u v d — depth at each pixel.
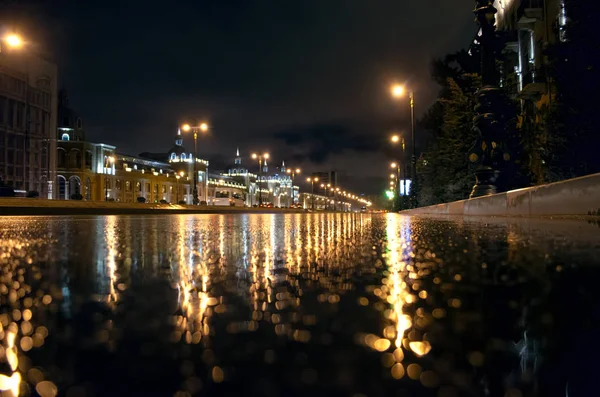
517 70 29.33
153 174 155.88
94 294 2.33
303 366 1.24
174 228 9.48
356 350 1.36
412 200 37.41
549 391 1.06
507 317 1.74
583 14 15.24
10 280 2.76
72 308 1.99
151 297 2.25
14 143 93.00
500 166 14.88
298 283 2.67
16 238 6.27
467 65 25.44
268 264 3.54
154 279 2.82
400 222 12.74
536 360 1.25
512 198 12.16
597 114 14.83
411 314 1.82
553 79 16.20
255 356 1.32
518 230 6.67
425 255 3.93
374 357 1.29
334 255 4.13
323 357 1.30
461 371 1.18
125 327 1.67
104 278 2.86
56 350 1.40
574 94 15.15
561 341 1.42
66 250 4.56
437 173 29.89
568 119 15.32
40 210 31.20
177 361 1.30
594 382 1.11
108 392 1.09
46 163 100.81
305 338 1.50
